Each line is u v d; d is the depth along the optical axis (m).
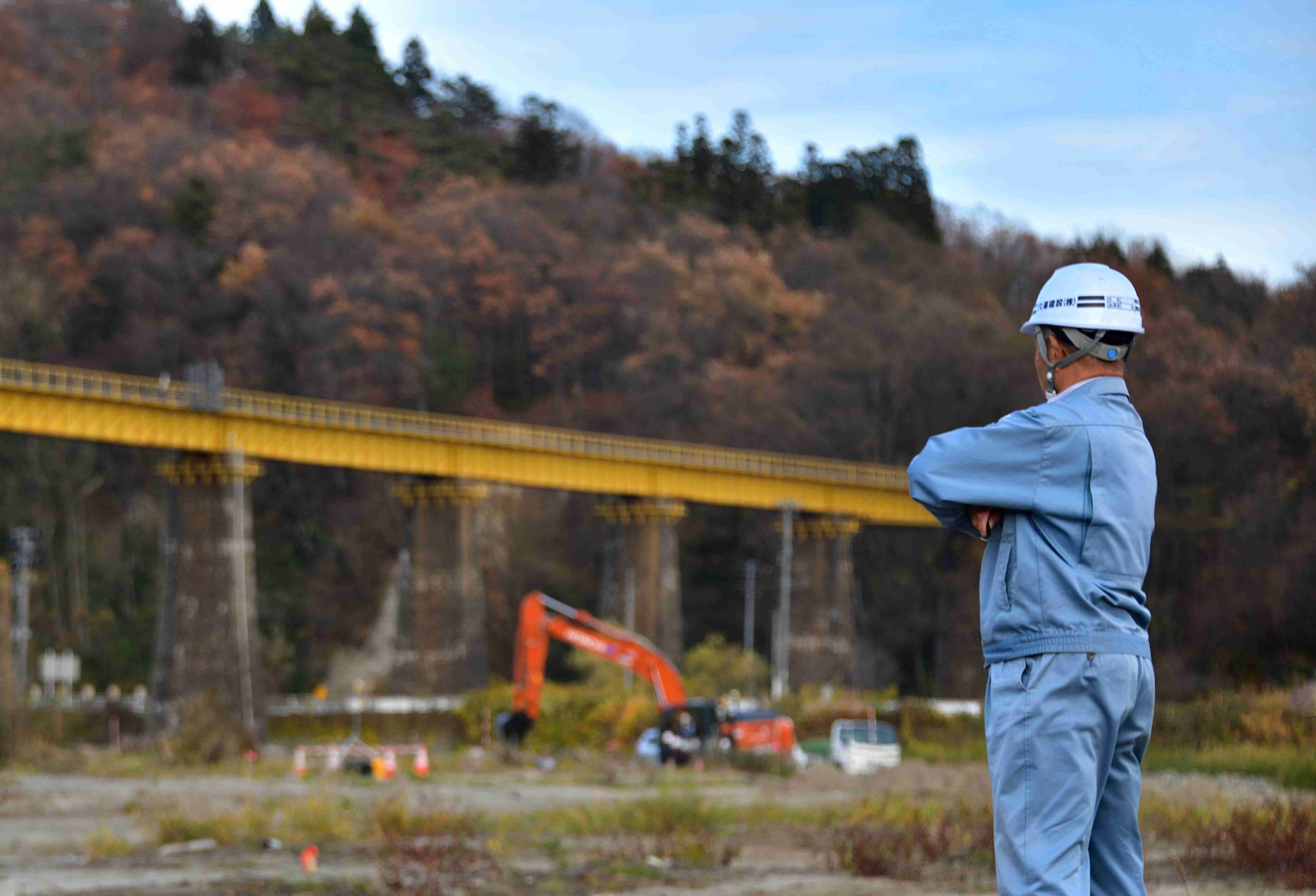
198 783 41.78
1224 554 66.81
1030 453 5.57
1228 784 24.28
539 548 136.00
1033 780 5.38
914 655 129.50
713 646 102.69
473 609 90.44
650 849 18.80
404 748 57.41
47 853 20.25
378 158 193.25
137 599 120.94
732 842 19.86
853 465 110.38
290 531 135.50
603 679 86.56
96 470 127.81
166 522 78.94
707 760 49.91
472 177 191.00
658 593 97.62
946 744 58.56
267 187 155.62
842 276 165.50
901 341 138.38
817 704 70.00
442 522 90.69
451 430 89.06
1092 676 5.36
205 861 18.47
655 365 152.38
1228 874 13.64
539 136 198.38
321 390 141.12
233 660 76.75
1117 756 5.52
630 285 162.75
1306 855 13.70
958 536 127.50
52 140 157.25
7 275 135.38
